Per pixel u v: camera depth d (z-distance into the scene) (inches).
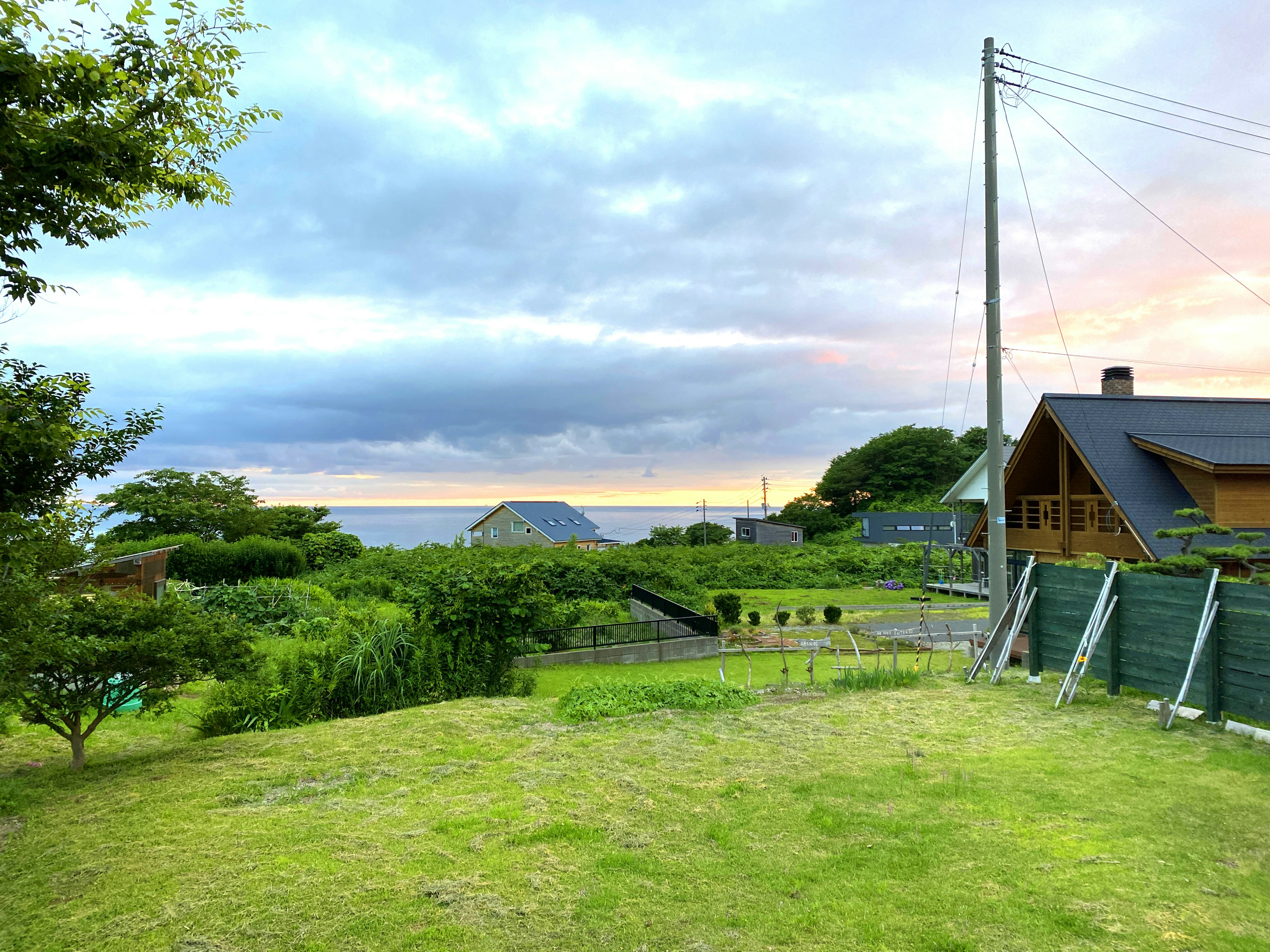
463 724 336.8
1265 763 254.8
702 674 591.2
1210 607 312.0
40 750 328.5
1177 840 193.3
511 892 174.1
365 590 1007.0
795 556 1603.1
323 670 394.3
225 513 1350.9
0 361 217.6
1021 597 422.0
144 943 154.2
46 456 204.2
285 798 244.5
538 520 2269.9
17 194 184.2
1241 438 620.1
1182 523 565.9
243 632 327.3
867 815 215.8
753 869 183.9
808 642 779.4
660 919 161.5
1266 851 186.4
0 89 172.1
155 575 763.4
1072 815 211.6
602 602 1006.4
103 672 280.5
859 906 164.1
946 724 322.3
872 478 3070.9
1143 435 635.5
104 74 188.4
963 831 202.1
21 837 212.7
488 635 452.1
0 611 212.2
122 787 256.8
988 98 468.8
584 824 214.4
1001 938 149.6
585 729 326.3
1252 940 146.3
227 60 214.5
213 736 350.3
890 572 1485.0
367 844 202.7
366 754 292.5
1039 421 693.9
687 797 236.1
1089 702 356.2
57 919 164.6
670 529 2829.7
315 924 160.6
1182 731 297.6
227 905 169.2
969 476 1343.5
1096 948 144.9
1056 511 725.9
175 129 219.8
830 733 309.4
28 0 186.2
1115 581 365.7
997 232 466.3
